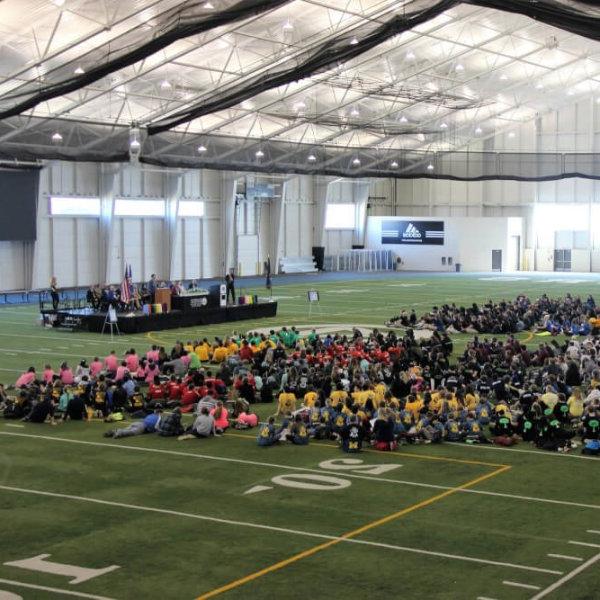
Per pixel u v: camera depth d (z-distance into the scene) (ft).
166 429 86.02
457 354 135.64
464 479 71.77
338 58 154.81
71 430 88.84
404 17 148.36
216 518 61.93
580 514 62.90
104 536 58.29
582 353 114.42
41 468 75.00
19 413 93.66
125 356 122.01
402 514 62.80
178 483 70.49
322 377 100.32
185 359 112.78
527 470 74.54
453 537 58.08
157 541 57.36
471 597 48.52
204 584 50.44
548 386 90.63
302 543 56.95
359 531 59.21
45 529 59.62
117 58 136.67
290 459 77.87
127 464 76.18
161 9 144.15
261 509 63.93
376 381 100.42
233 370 108.47
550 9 117.60
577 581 50.67
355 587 49.93
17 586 50.19
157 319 162.09
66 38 147.64
